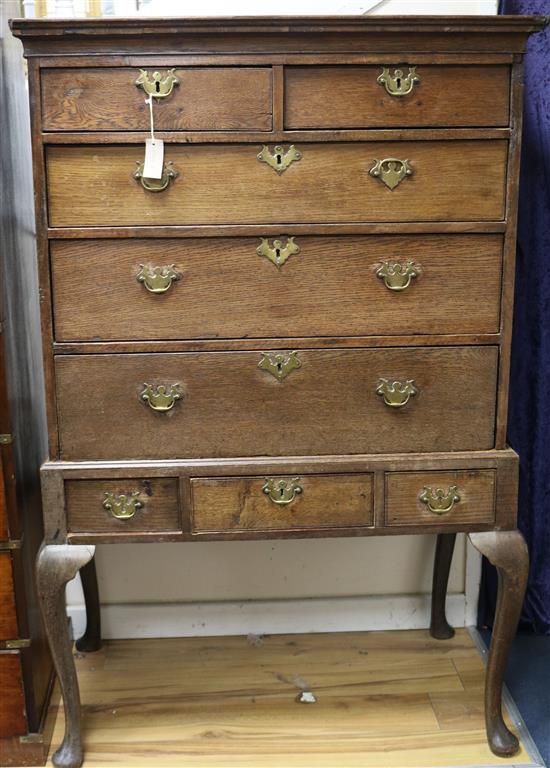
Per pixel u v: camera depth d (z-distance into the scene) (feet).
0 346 4.55
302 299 4.50
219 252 4.42
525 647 6.22
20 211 5.24
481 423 4.71
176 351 4.51
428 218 4.45
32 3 5.79
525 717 5.43
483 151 4.40
